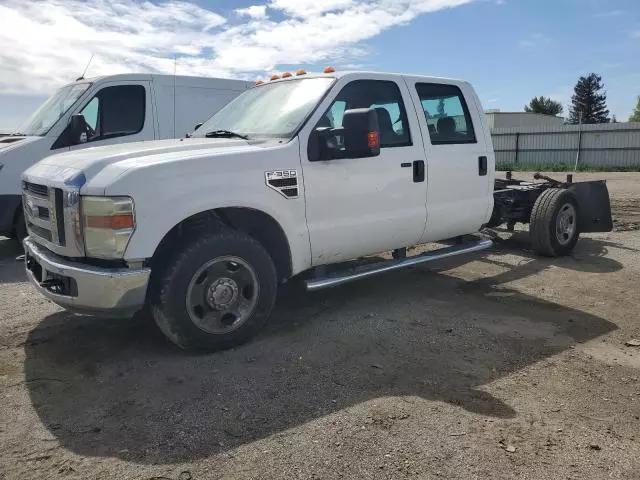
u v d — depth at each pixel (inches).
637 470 106.3
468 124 229.1
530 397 135.2
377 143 164.1
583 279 241.3
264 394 136.4
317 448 113.0
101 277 141.1
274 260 177.3
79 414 128.0
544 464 108.0
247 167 159.8
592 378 145.8
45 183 155.6
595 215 295.4
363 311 198.7
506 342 169.9
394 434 118.2
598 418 125.6
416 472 105.3
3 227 286.5
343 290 225.1
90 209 141.6
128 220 141.0
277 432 119.2
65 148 299.7
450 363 154.5
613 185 719.1
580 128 1378.0
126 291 142.4
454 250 224.5
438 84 219.3
